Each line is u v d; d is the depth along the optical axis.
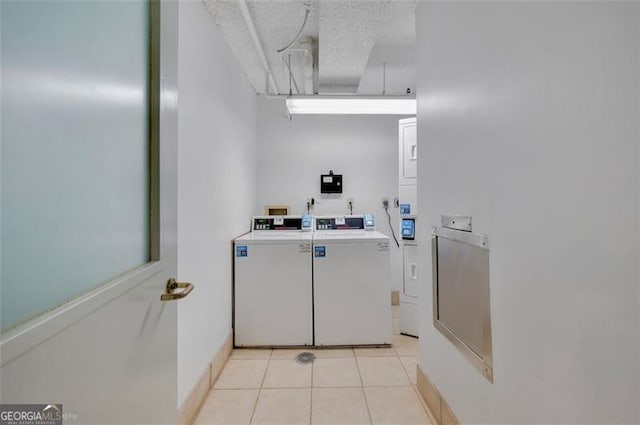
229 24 1.96
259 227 2.87
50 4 0.50
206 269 1.77
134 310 0.71
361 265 2.37
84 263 0.58
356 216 2.93
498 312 1.00
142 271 0.74
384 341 2.37
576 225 0.70
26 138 0.46
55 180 0.51
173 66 0.93
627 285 0.60
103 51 0.63
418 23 1.71
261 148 3.45
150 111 0.82
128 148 0.72
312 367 2.07
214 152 1.92
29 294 0.46
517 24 0.90
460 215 1.25
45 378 0.45
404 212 2.68
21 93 0.45
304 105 2.56
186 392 1.49
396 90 3.27
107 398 0.60
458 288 1.27
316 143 3.48
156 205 0.83
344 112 2.71
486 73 1.06
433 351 1.55
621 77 0.60
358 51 2.20
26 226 0.46
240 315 2.34
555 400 0.77
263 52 2.38
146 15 0.80
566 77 0.73
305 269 2.36
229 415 1.59
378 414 1.59
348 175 3.47
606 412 0.64
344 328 2.36
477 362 1.12
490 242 1.04
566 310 0.73
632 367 0.59
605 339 0.64
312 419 1.56
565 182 0.73
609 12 0.63
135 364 0.71
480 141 1.10
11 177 0.44
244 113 2.76
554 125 0.76
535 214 0.83
